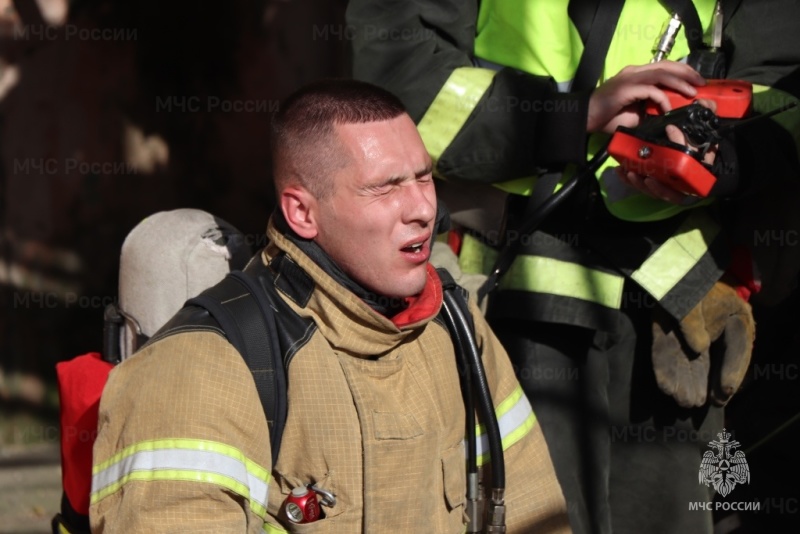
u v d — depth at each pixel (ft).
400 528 26.18
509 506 29.71
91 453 29.55
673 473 37.17
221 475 24.54
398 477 26.11
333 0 71.61
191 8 68.85
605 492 36.22
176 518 24.31
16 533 56.03
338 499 25.73
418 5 35.63
